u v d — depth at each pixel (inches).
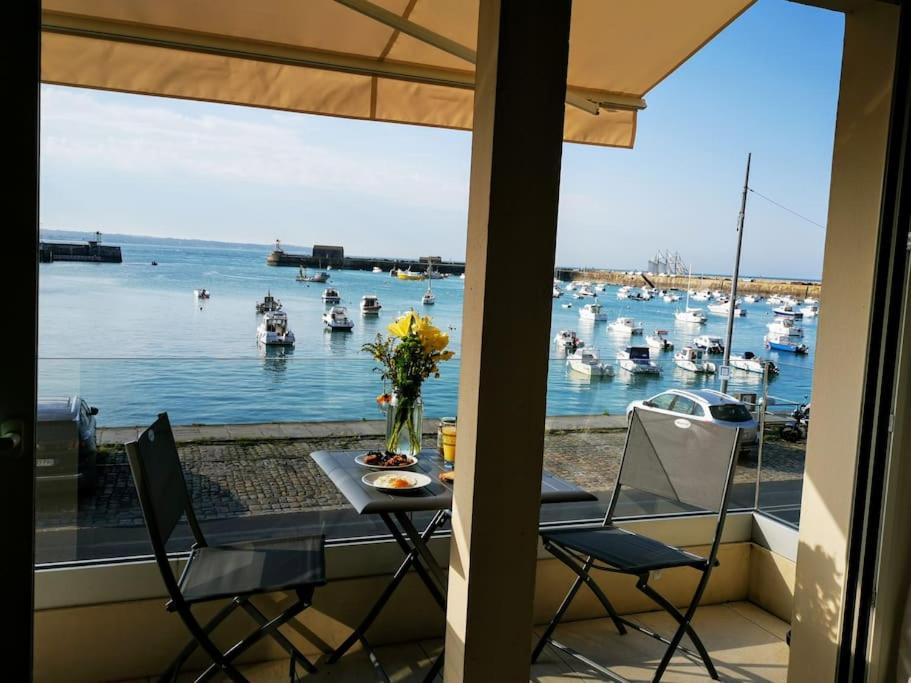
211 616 96.7
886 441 86.0
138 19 92.9
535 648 106.4
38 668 89.9
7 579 60.9
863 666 88.4
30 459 60.7
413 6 96.3
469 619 68.7
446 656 75.0
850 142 88.6
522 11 64.1
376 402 108.8
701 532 127.1
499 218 65.4
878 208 85.0
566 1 65.6
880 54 84.8
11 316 59.4
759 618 122.8
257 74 101.6
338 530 110.0
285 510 107.9
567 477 125.3
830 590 90.2
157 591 94.4
